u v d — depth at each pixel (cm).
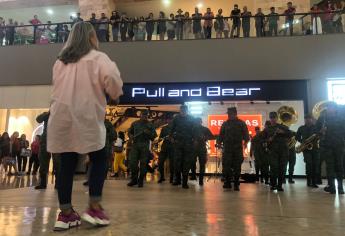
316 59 1088
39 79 1223
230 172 641
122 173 1147
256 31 1130
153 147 1073
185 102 1142
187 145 654
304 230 240
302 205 394
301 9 1344
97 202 240
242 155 632
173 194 516
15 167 1147
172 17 1264
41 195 470
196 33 1160
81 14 1538
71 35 242
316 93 1073
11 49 1258
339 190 549
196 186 697
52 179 874
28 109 1242
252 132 1122
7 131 1254
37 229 227
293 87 1098
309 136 726
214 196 494
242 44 1129
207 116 1153
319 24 1104
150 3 1641
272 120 645
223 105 1152
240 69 1118
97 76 232
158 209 338
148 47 1177
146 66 1169
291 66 1096
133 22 1197
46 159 593
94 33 249
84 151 224
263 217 296
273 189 625
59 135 226
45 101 1212
